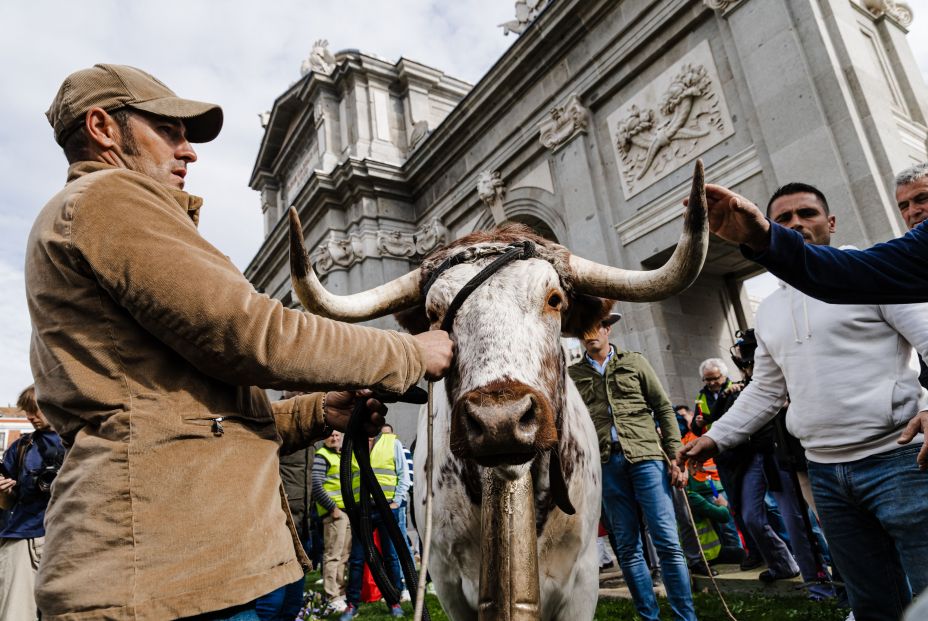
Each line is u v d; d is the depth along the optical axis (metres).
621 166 9.66
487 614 1.62
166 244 1.24
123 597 1.10
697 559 5.40
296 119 19.11
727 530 6.09
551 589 2.23
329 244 14.84
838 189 6.62
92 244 1.22
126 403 1.22
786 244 1.62
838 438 2.21
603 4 9.77
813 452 2.34
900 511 2.04
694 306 9.33
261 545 1.26
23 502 4.18
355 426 1.81
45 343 1.28
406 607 5.48
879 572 2.21
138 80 1.55
